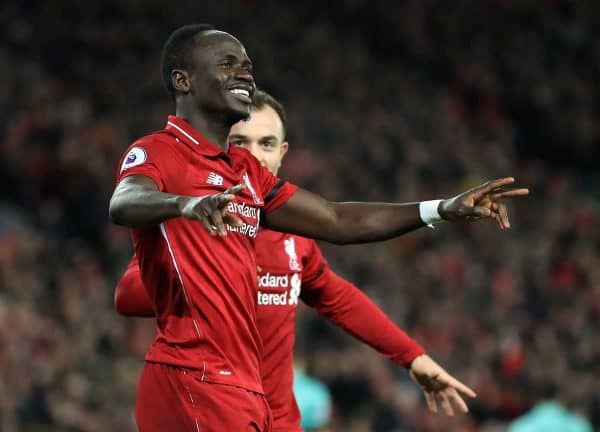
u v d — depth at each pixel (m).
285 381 7.31
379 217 6.32
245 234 6.00
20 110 23.47
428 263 25.38
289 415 7.32
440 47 35.16
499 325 24.31
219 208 5.02
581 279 28.12
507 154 33.72
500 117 35.38
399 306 23.16
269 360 7.22
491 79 35.50
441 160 30.11
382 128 29.52
